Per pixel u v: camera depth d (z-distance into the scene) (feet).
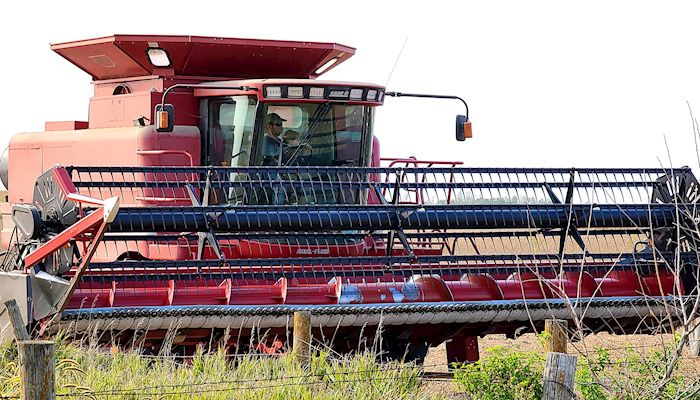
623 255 39.17
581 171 39.65
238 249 41.19
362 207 36.99
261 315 34.53
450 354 39.42
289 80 43.34
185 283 35.73
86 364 30.50
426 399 29.55
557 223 38.37
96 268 34.71
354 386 29.17
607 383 29.12
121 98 48.39
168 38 47.06
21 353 20.39
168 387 27.35
